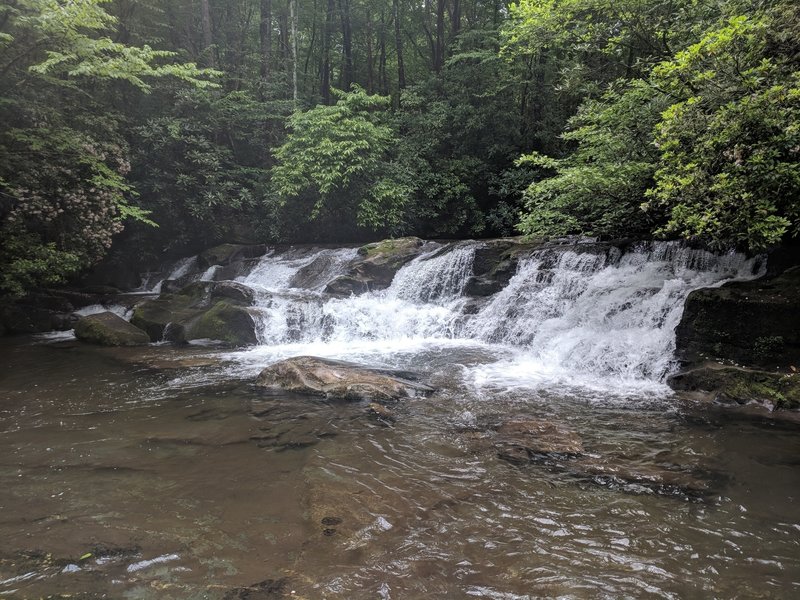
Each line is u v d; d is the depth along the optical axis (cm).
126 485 434
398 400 668
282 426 578
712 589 297
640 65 947
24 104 1138
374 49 3156
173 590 292
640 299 868
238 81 2219
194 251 1922
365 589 296
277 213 1806
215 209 1884
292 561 324
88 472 460
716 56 560
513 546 342
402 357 928
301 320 1148
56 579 302
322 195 1727
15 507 394
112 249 1759
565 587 298
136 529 362
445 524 370
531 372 807
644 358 766
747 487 421
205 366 884
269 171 1894
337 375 722
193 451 509
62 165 1173
